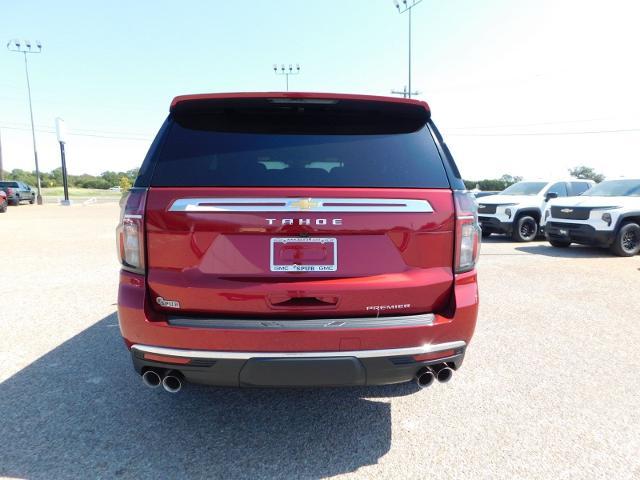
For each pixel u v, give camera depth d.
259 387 2.27
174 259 2.22
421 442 2.56
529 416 2.84
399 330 2.20
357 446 2.52
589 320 4.84
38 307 5.30
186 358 2.18
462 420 2.79
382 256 2.27
